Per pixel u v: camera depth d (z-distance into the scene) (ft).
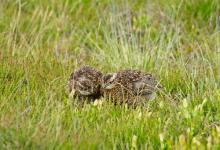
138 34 134.72
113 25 132.98
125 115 91.45
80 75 99.96
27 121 84.53
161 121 90.27
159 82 103.81
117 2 143.84
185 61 119.44
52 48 124.57
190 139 84.43
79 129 85.81
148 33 131.03
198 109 91.76
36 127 81.97
